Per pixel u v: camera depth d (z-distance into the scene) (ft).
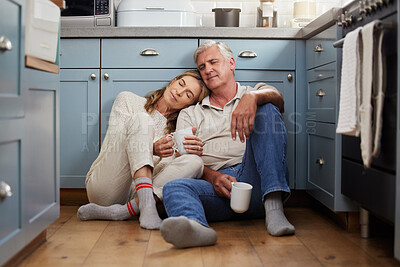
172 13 8.91
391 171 5.01
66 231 6.57
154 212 6.83
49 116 5.91
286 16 10.45
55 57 6.01
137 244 5.90
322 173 7.45
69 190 8.68
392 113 4.93
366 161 5.01
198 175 7.45
